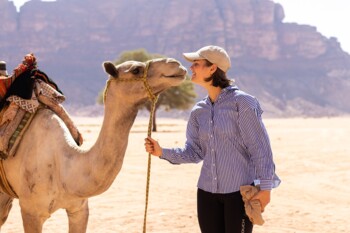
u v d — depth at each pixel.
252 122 4.92
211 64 5.08
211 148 5.12
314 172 18.78
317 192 14.50
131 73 5.27
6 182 6.46
